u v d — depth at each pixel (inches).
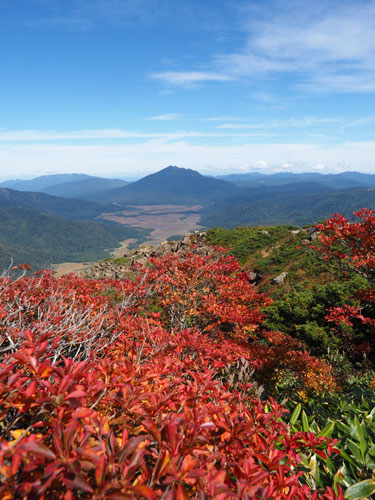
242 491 46.5
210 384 75.8
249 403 115.1
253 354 270.5
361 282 390.6
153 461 56.3
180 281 312.5
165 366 81.7
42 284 221.5
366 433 98.9
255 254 883.4
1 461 37.2
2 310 122.6
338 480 80.7
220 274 355.3
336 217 240.2
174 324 294.5
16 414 59.2
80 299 234.1
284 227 1007.6
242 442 60.5
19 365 80.3
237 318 290.8
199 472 43.3
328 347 319.3
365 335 324.2
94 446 43.6
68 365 54.6
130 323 180.5
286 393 225.0
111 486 36.8
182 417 54.3
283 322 412.2
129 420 59.0
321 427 111.6
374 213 225.6
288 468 59.4
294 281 605.0
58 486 40.4
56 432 40.6
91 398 58.4
